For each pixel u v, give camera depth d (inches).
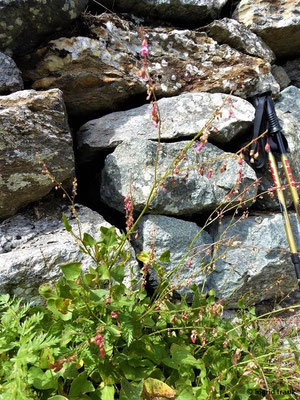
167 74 114.3
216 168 103.4
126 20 116.1
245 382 65.7
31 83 101.4
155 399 58.7
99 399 58.9
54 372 58.1
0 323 67.9
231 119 108.2
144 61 52.1
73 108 107.1
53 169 86.3
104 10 115.9
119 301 60.7
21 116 82.2
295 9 135.6
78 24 104.3
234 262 102.0
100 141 102.4
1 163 80.4
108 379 59.6
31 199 88.0
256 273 102.2
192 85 117.2
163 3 118.2
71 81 102.5
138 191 95.1
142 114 107.2
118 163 98.1
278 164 115.2
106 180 99.6
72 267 56.3
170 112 107.4
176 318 66.6
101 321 58.5
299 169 119.5
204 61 121.0
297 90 134.1
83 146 103.9
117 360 61.5
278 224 107.7
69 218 91.0
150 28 119.4
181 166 99.5
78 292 59.0
